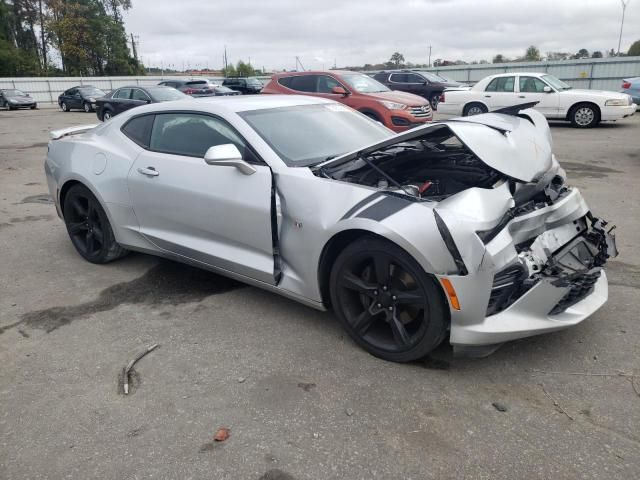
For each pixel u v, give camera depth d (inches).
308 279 125.7
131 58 2711.6
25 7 2534.5
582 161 365.4
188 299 154.8
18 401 108.0
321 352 122.9
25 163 416.5
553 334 126.2
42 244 209.6
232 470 87.4
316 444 92.7
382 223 107.5
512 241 105.4
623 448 89.0
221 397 107.0
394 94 461.4
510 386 107.3
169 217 154.3
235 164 128.9
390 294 113.0
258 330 134.5
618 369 111.7
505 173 111.5
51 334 136.0
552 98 573.0
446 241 100.3
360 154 125.3
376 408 101.9
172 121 157.9
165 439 95.3
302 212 122.8
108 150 171.2
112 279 171.9
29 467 89.7
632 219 220.2
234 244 141.2
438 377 111.3
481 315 103.7
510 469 85.4
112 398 108.2
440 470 85.8
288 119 149.8
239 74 2731.3
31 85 1560.0
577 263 119.3
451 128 115.6
